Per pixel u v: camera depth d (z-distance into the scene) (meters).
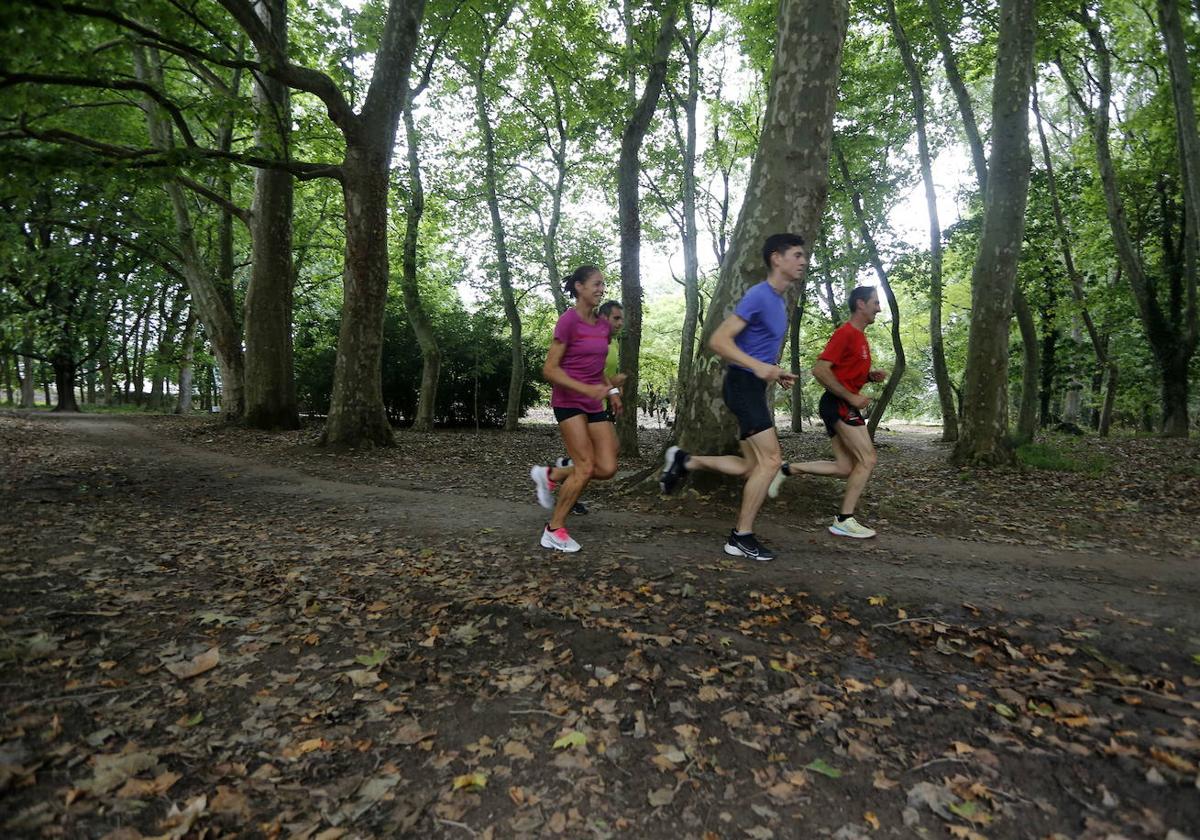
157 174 9.30
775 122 6.19
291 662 2.91
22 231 19.98
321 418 25.12
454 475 9.64
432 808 1.96
